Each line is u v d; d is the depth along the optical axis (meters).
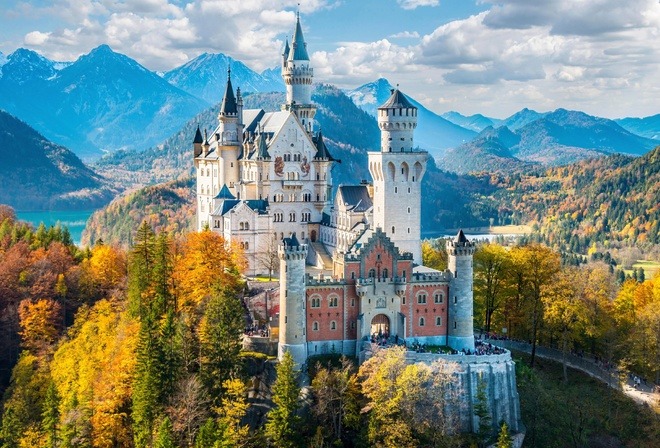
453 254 177.88
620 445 165.00
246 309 187.00
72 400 160.88
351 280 174.00
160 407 151.38
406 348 168.25
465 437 159.25
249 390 164.12
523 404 170.38
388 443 148.00
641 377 192.38
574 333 190.38
